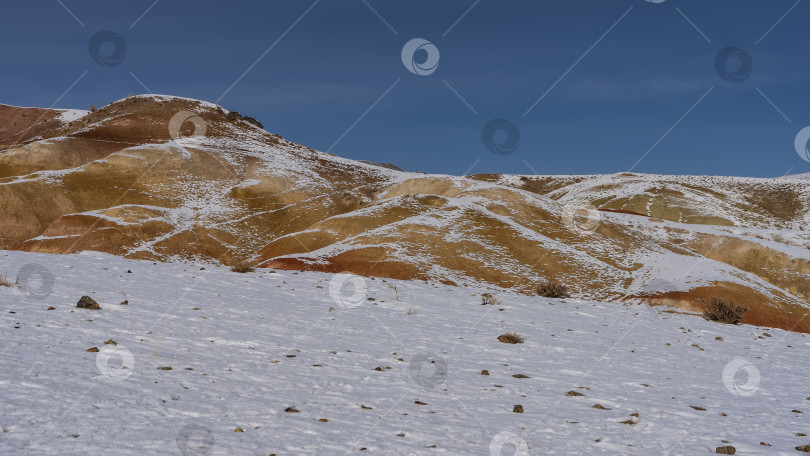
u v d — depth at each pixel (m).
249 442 6.60
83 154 85.88
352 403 8.70
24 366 8.25
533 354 13.99
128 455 5.85
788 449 7.88
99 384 7.96
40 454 5.64
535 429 8.25
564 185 199.00
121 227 58.72
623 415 9.31
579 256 48.53
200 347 11.01
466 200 60.41
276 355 11.17
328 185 92.25
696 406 10.13
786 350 17.92
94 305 13.27
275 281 22.66
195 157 86.44
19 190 65.38
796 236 87.06
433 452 6.95
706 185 177.38
